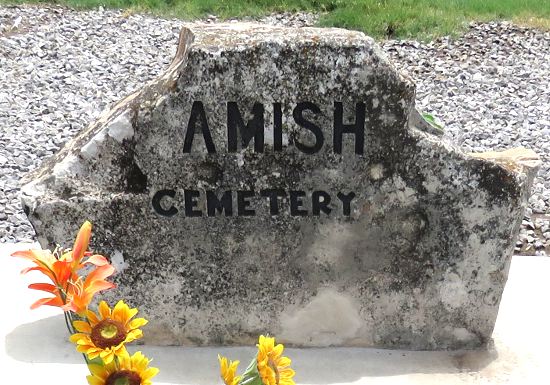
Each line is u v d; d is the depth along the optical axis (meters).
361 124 2.84
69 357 3.06
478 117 6.33
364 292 3.08
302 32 2.83
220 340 3.14
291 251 3.02
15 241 4.43
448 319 3.12
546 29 8.27
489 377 3.02
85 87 6.66
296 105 2.82
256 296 3.08
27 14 8.33
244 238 3.00
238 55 2.75
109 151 2.91
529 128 6.14
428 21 8.38
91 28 8.08
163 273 3.03
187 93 2.80
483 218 2.97
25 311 3.34
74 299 1.69
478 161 2.90
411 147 2.87
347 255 3.03
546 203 5.02
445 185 2.92
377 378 3.01
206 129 2.85
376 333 3.15
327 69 2.77
